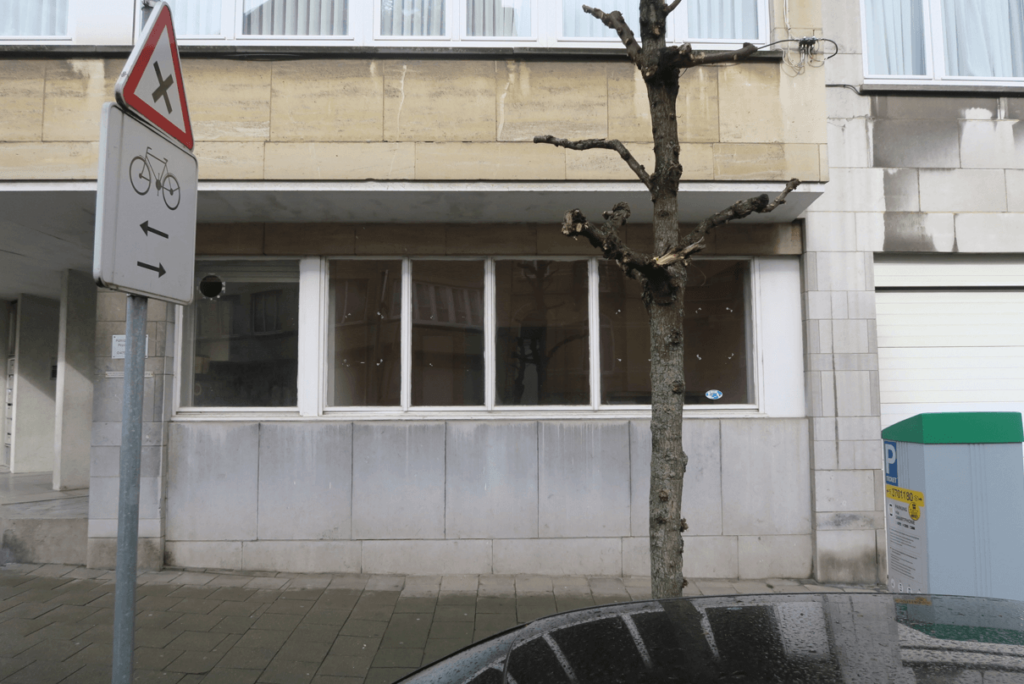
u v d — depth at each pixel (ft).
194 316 21.53
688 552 20.59
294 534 20.29
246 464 20.43
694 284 21.93
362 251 21.21
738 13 19.97
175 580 19.21
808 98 19.03
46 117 18.11
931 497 12.01
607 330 21.76
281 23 19.85
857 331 20.88
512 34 20.06
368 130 18.60
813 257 21.06
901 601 6.56
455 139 18.65
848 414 20.63
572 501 20.52
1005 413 12.15
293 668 13.55
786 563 20.63
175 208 8.39
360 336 21.61
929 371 21.47
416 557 20.30
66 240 23.50
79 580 19.06
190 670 13.39
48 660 13.78
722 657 5.12
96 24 18.98
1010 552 11.91
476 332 21.66
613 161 18.63
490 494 20.51
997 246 21.16
